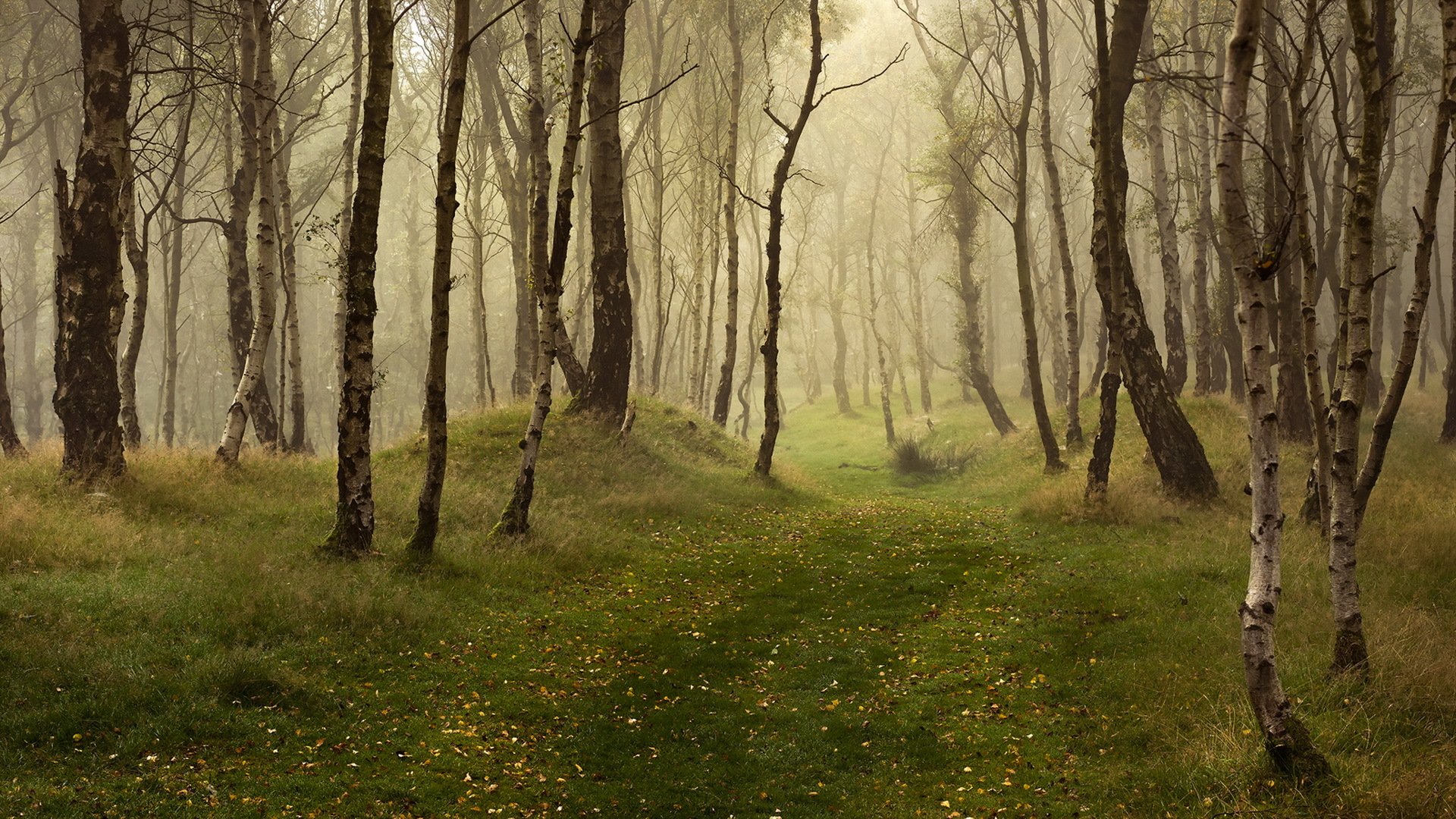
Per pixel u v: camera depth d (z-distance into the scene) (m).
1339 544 7.44
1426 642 7.75
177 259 29.09
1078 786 6.65
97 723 6.72
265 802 6.05
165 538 11.20
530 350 28.59
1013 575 12.60
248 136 21.59
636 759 7.34
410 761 6.91
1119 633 9.52
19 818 5.46
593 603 11.41
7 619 8.00
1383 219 29.16
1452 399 21.25
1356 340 7.48
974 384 33.69
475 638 9.62
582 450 18.53
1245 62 5.95
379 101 11.27
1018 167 21.20
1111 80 16.83
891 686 8.83
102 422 12.83
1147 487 16.75
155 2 26.44
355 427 11.39
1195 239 27.19
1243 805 5.75
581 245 32.47
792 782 6.99
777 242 20.28
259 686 7.61
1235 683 7.54
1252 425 6.10
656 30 35.44
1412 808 5.37
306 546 11.39
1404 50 28.27
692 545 15.02
